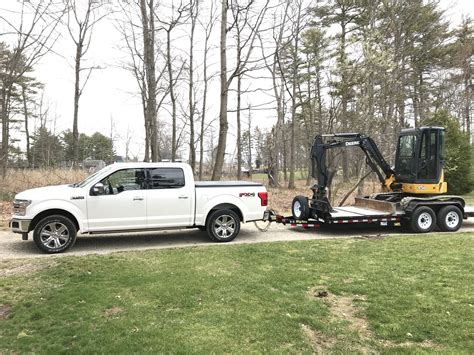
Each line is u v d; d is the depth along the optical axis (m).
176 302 5.45
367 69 16.39
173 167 9.47
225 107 15.48
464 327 4.69
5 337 4.46
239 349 4.18
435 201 11.45
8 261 7.59
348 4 24.53
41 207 8.30
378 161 12.30
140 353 4.06
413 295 5.72
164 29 17.41
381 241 9.67
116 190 8.95
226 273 6.77
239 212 10.09
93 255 8.09
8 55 16.25
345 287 6.08
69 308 5.23
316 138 11.49
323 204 10.88
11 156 40.41
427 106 26.67
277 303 5.44
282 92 28.67
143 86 18.83
